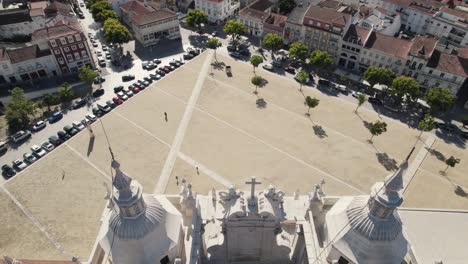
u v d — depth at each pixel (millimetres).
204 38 162875
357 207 42156
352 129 112125
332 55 145500
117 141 106688
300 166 98500
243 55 150750
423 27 159625
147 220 41906
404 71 131250
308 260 41281
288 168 97812
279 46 146000
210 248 46000
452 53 136375
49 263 55125
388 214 39594
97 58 147625
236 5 183375
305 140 107375
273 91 128625
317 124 113750
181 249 46125
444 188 93000
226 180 93938
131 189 40125
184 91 127812
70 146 105250
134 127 111938
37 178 95250
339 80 135625
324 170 97375
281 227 47281
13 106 113438
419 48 126500
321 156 101812
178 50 153750
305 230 45000
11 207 87500
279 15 158000
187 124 113000
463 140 109625
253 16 160500
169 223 44125
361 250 40625
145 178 94688
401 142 107625
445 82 124188
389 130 112000
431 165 99875
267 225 42531
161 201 47781
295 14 152250
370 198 40844
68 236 80812
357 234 40812
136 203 40312
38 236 80938
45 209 86938
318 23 141500
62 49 132250
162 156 101500
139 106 120750
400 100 122562
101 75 137750
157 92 127188
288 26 150875
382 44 133375
